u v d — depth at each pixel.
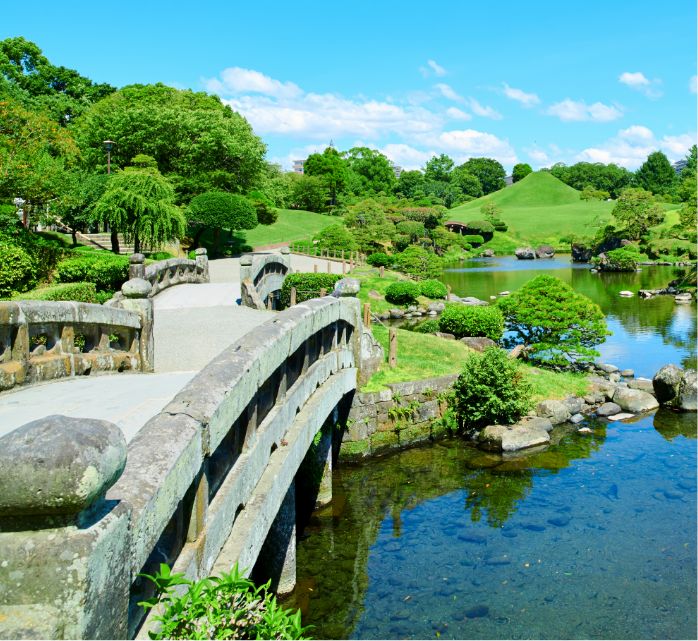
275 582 8.20
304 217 76.00
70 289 14.15
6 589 2.16
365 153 122.62
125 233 28.77
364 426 13.36
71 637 2.15
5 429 5.61
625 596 8.05
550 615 7.68
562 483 11.81
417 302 34.09
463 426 14.73
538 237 93.81
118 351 9.88
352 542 9.71
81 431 2.20
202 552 4.00
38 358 8.15
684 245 64.56
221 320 15.46
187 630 2.78
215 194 42.28
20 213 21.72
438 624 7.54
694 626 7.42
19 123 20.48
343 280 13.39
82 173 32.44
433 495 11.45
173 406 4.03
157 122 43.41
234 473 5.07
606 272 58.62
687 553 9.12
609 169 143.62
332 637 7.32
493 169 152.38
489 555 9.19
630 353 23.61
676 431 14.82
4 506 2.08
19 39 55.50
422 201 96.94
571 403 16.22
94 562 2.24
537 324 19.44
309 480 10.86
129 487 2.93
